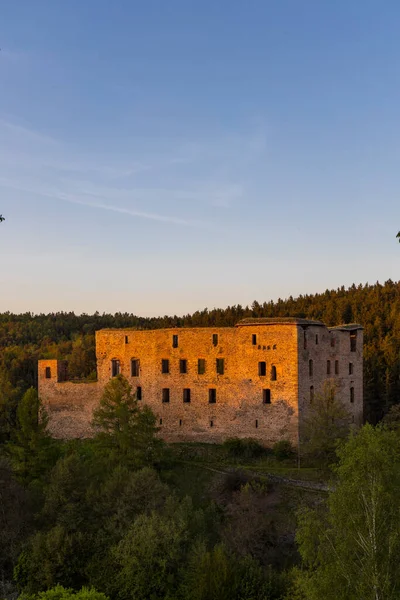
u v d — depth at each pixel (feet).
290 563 170.09
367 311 499.51
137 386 294.46
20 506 192.54
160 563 152.76
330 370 277.03
